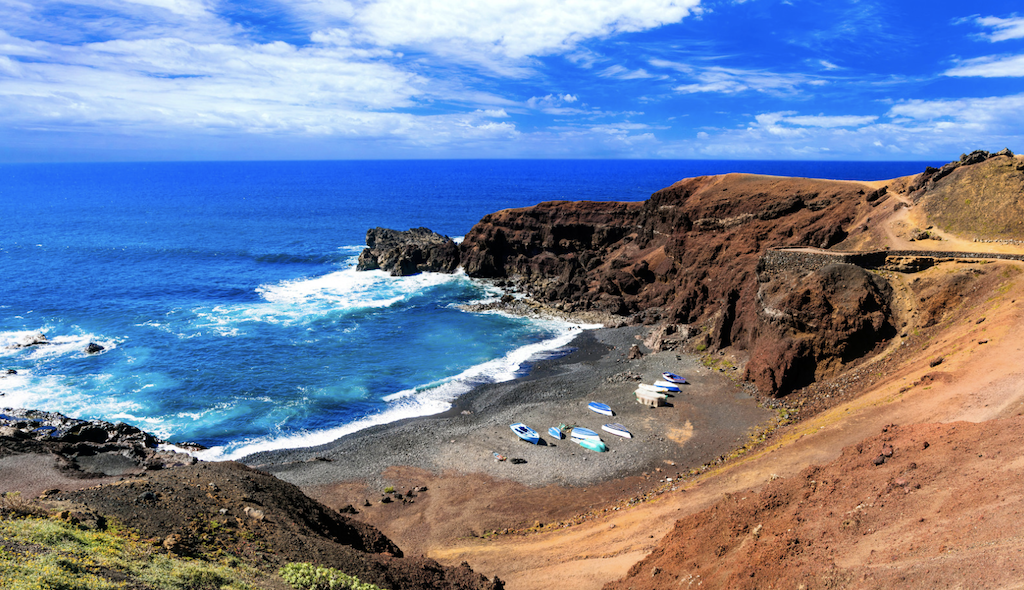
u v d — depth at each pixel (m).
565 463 48.59
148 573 17.56
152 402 58.88
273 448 51.41
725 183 99.12
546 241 117.75
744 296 70.75
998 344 40.47
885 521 21.42
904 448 27.03
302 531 26.05
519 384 66.38
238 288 108.06
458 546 36.97
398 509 42.47
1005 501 19.25
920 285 55.31
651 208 108.19
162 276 115.94
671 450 49.84
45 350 71.62
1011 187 61.75
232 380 65.31
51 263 123.69
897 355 51.25
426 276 119.12
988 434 24.81
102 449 44.91
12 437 43.31
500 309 97.56
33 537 17.88
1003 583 15.20
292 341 79.44
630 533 33.72
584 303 96.94
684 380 64.06
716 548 24.59
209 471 30.08
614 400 60.88
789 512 24.91
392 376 68.94
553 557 32.91
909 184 74.31
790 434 44.53
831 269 59.12
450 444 52.19
